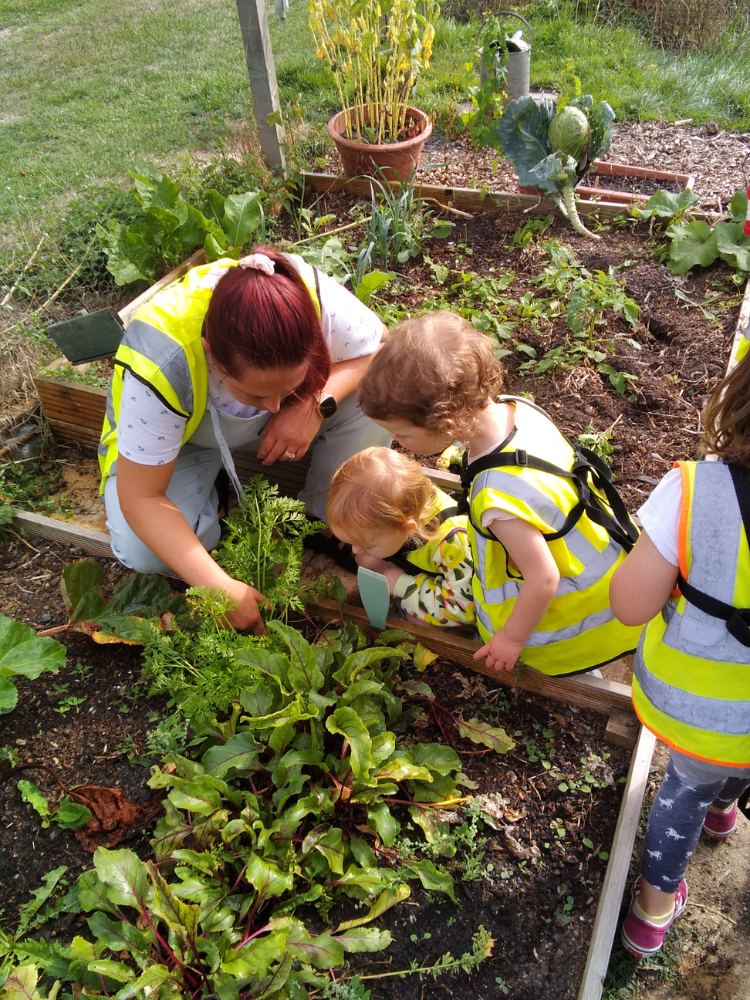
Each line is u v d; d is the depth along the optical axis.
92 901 1.75
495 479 1.86
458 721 2.21
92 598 2.48
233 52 7.34
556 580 1.88
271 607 2.31
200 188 4.54
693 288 3.82
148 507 2.22
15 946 1.73
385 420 1.90
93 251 4.30
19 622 2.29
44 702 2.35
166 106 6.48
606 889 1.88
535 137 4.31
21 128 6.38
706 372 3.35
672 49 6.70
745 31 6.63
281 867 1.82
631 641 2.17
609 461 3.03
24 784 2.08
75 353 3.00
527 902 1.93
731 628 1.40
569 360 3.39
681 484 1.41
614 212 4.29
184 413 2.16
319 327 2.14
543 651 2.16
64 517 3.04
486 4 7.18
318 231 4.47
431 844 1.95
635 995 1.85
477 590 2.19
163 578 2.54
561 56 6.44
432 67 6.29
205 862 1.78
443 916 1.91
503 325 3.57
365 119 4.78
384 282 3.50
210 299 1.94
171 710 2.29
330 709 2.13
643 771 2.07
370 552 2.33
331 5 4.27
